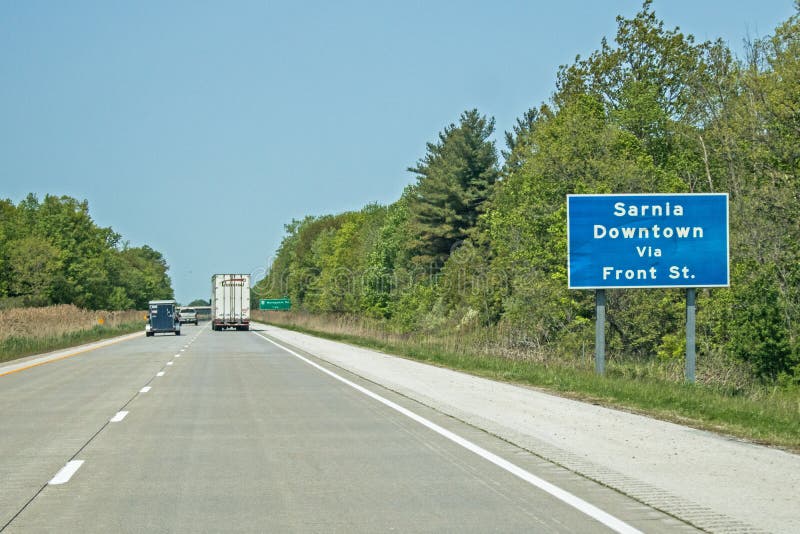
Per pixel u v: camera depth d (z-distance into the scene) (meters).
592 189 36.25
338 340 55.84
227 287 82.56
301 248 151.88
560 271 34.75
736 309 28.73
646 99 48.47
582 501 7.88
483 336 41.62
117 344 49.91
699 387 21.23
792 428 12.67
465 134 74.94
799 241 29.52
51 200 114.44
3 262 104.50
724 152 34.06
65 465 9.90
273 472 9.45
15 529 6.87
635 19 55.31
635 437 12.04
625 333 34.94
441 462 10.09
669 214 23.34
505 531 6.77
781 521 7.04
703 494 8.13
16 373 25.81
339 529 6.85
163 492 8.36
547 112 62.03
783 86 30.78
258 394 18.94
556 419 14.17
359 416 14.80
